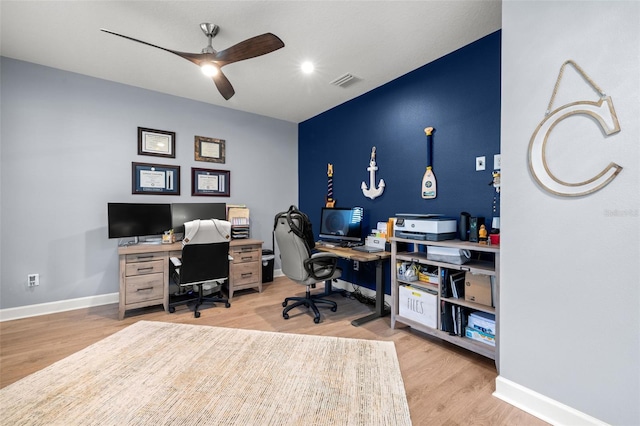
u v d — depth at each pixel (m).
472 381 1.71
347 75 2.92
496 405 1.51
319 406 1.04
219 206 3.65
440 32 2.21
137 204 3.07
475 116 2.34
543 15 1.43
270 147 4.30
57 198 2.85
